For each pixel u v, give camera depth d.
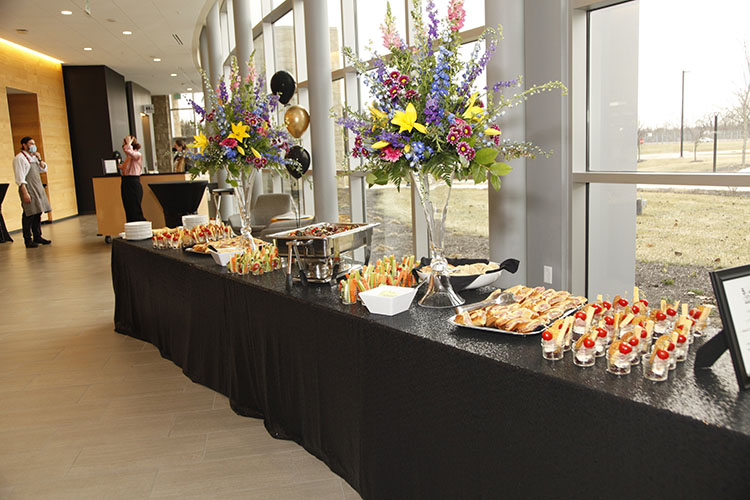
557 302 1.92
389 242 5.53
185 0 9.14
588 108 3.21
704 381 1.36
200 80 18.97
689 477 1.19
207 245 3.70
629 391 1.32
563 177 3.29
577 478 1.41
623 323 1.58
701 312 1.63
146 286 4.30
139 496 2.40
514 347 1.68
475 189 4.20
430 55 2.02
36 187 9.66
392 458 2.03
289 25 7.50
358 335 2.12
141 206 9.80
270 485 2.44
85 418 3.19
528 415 1.51
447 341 1.77
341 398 2.29
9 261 8.40
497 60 3.40
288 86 5.21
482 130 2.00
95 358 4.20
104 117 15.59
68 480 2.55
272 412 2.86
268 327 2.76
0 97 11.66
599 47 3.11
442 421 1.79
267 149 3.31
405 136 1.99
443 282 2.19
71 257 8.59
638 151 2.99
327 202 5.79
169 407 3.29
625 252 3.13
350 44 5.54
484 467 1.66
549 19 3.20
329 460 2.46
